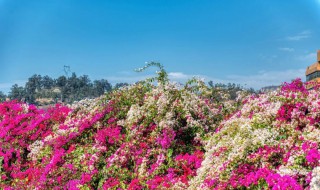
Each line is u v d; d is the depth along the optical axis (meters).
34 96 176.12
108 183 11.72
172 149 11.84
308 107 10.11
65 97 171.88
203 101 13.48
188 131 12.61
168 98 13.11
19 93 158.38
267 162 8.63
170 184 10.48
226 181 8.81
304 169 7.87
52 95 177.88
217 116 13.57
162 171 11.27
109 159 12.42
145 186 11.00
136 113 13.30
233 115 12.75
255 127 10.10
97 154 12.80
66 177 12.76
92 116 14.92
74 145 14.07
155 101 13.30
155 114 13.05
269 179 7.94
